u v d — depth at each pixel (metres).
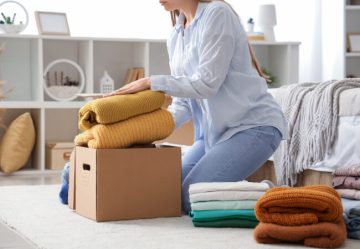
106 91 5.66
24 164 5.34
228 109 3.16
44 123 5.36
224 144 3.17
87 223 2.93
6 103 5.23
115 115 2.93
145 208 3.03
